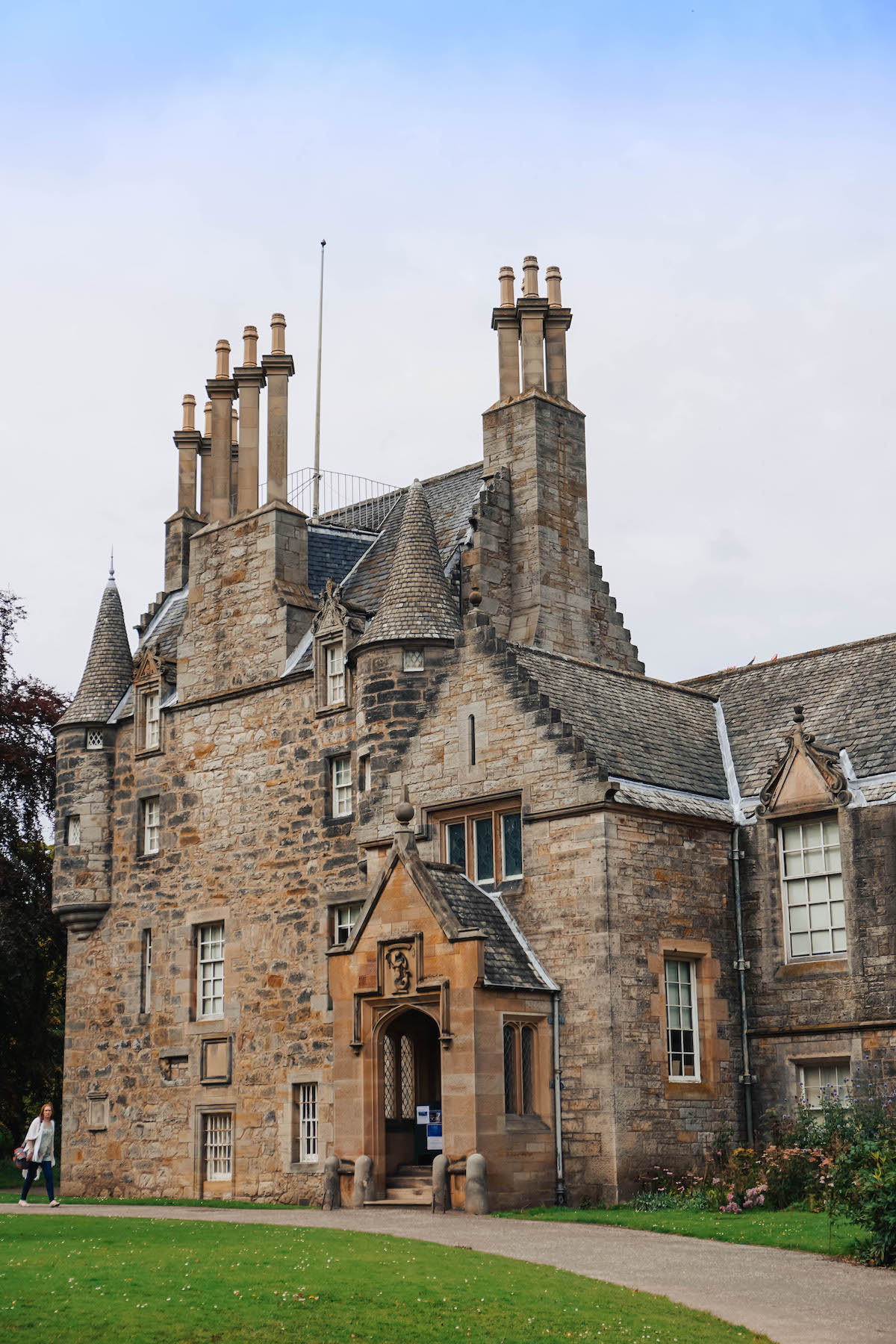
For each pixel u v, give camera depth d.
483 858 28.52
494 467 35.25
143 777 38.19
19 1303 14.57
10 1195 36.34
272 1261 17.17
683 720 31.38
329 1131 31.56
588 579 35.09
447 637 31.14
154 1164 35.53
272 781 34.41
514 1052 25.80
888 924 26.42
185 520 43.69
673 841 27.67
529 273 36.03
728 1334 14.40
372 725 30.97
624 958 26.23
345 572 37.44
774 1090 27.45
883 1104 25.55
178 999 35.69
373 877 30.22
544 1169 25.52
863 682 30.42
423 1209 24.88
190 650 37.22
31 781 44.97
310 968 32.66
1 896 42.69
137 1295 15.02
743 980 28.23
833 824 27.67
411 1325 14.32
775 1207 23.25
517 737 28.06
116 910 38.19
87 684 40.31
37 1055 44.06
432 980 25.23
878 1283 16.75
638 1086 25.91
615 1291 16.06
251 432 37.28
